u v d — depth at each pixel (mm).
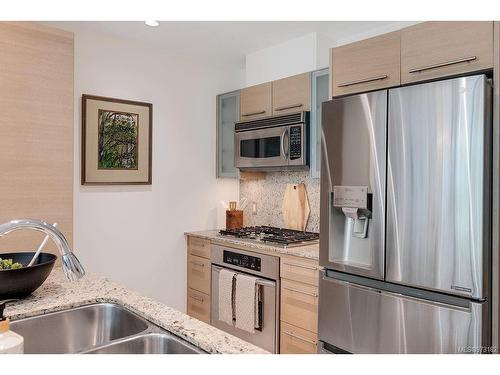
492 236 1786
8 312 1405
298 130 2994
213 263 3350
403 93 1982
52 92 2547
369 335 2113
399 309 1984
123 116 3178
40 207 2488
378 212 2080
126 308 1517
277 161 3150
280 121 3137
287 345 2725
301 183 3463
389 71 2176
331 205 2328
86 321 1548
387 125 2049
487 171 1762
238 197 4051
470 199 1756
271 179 3729
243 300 2980
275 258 2811
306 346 2594
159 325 1334
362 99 2162
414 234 1932
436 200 1858
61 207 2574
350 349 2209
